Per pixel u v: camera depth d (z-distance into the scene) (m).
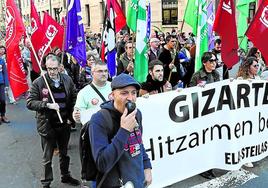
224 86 4.57
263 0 5.28
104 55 6.89
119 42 10.27
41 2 44.41
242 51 8.52
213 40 8.12
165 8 29.03
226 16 5.62
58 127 4.33
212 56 5.24
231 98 4.63
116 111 2.39
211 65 5.26
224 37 5.68
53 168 5.21
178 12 28.28
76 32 6.13
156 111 4.15
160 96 4.18
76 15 6.08
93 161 2.48
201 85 4.43
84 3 37.62
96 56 6.85
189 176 4.50
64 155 4.56
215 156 4.67
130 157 2.44
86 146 2.49
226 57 5.74
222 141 4.67
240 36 8.08
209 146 4.60
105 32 6.87
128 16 6.63
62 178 4.62
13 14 4.87
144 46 6.29
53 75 4.27
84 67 6.53
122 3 29.69
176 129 4.31
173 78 7.06
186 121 4.37
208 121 4.54
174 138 4.31
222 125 4.64
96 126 2.35
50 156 4.37
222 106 4.61
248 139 4.87
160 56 7.29
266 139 5.11
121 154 2.26
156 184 4.25
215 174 4.77
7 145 6.45
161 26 29.11
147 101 4.09
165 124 4.23
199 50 6.16
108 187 2.43
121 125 2.25
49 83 4.27
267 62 5.46
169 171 4.33
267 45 5.42
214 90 4.52
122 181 2.41
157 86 4.82
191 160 4.49
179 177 4.41
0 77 7.89
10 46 4.89
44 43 7.09
